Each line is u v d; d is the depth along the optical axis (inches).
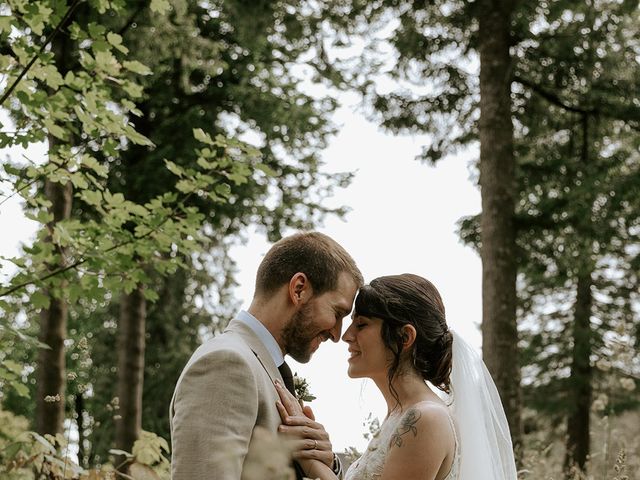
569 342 693.3
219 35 497.4
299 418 120.0
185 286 644.1
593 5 461.1
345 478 135.7
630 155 497.7
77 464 189.5
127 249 211.8
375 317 139.2
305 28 462.6
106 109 202.4
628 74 478.9
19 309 208.2
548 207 456.8
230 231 525.0
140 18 388.5
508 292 454.6
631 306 650.8
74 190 366.6
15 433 192.2
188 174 213.9
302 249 127.3
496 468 149.4
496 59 468.1
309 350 128.0
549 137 512.7
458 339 154.6
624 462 184.5
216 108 505.4
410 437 130.4
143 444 199.6
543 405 657.6
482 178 469.1
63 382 349.4
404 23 476.1
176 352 665.0
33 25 189.2
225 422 112.3
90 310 721.0
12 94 196.5
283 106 490.9
